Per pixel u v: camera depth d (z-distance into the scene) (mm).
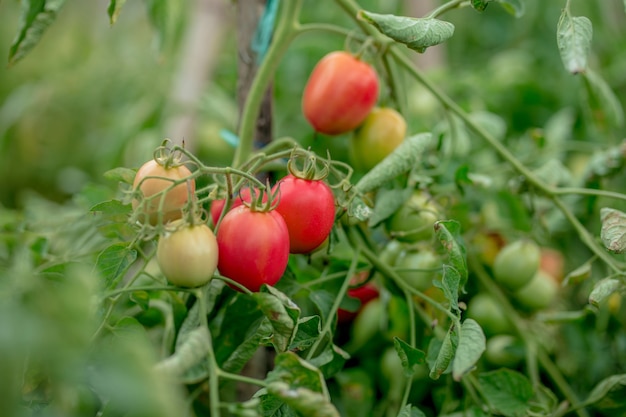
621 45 1537
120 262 803
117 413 730
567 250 1153
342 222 902
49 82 1593
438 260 943
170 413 635
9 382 626
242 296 805
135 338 755
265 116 1000
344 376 1009
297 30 941
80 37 1961
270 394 754
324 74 947
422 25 784
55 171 1728
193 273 756
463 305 832
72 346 631
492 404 895
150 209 788
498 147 990
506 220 1075
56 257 950
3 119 1491
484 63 1840
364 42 968
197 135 1328
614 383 904
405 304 982
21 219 1051
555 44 1760
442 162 1052
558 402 1050
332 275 902
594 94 1070
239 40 1007
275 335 761
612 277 866
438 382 1013
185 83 1287
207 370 739
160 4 1040
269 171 963
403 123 970
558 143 1216
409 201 946
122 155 1349
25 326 614
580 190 965
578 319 996
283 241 787
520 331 1027
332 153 1293
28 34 838
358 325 1034
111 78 1594
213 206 851
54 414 707
